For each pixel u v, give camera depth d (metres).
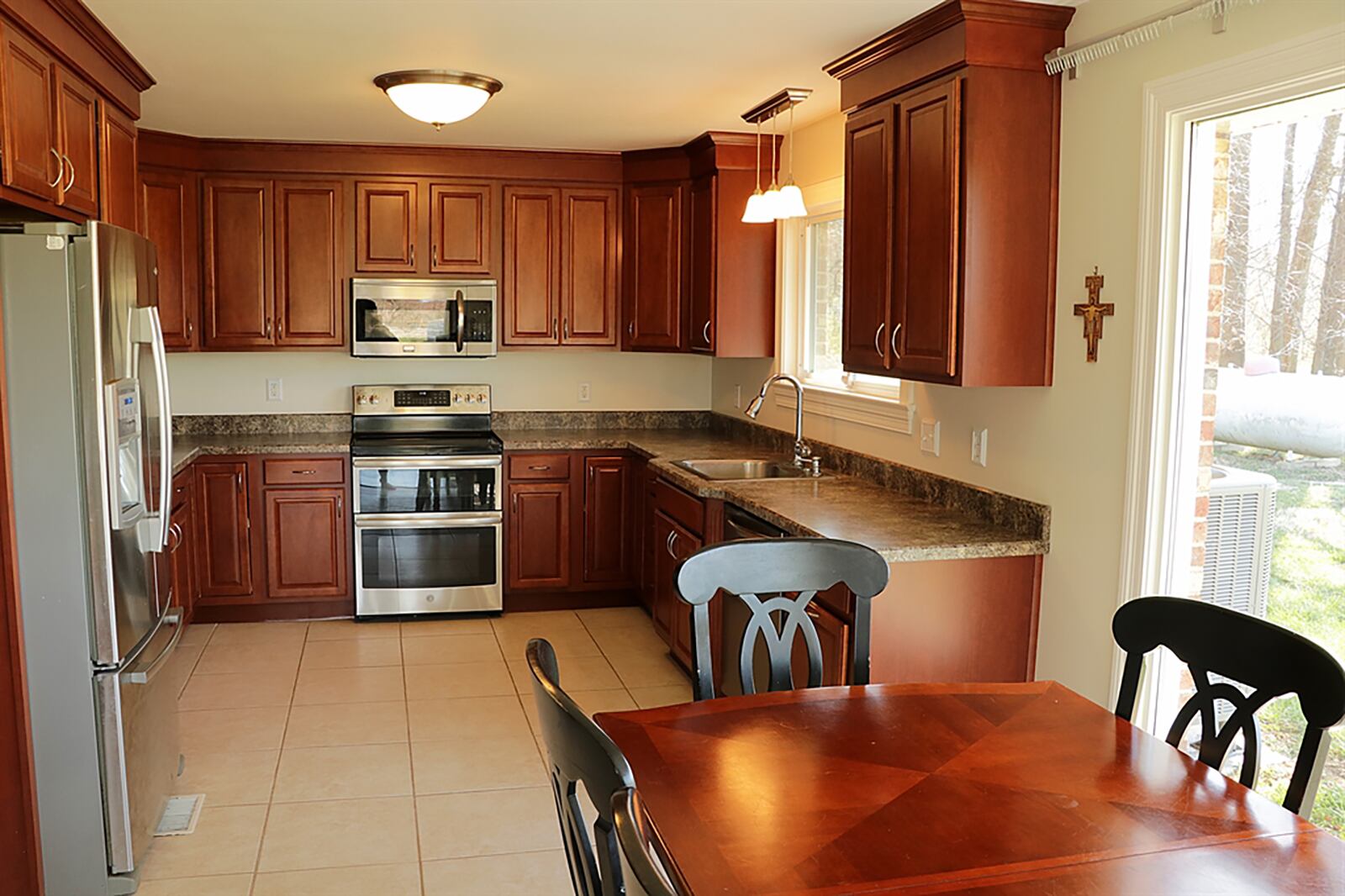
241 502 5.21
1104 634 2.86
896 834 1.56
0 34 2.38
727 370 5.95
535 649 1.66
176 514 4.72
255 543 5.25
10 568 2.66
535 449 5.49
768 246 5.15
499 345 5.64
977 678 3.11
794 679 3.34
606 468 5.59
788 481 4.16
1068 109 2.96
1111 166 2.79
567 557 5.60
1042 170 2.99
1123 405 2.77
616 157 5.61
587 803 3.38
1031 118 2.97
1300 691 1.78
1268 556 2.65
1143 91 2.67
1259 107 2.38
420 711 4.12
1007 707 2.08
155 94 4.14
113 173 3.41
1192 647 1.99
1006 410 3.27
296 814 3.26
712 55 3.47
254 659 4.72
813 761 1.82
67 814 2.75
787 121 4.62
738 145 5.04
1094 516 2.89
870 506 3.60
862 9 2.94
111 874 2.79
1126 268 2.75
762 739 1.91
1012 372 3.03
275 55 3.49
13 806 2.71
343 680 4.46
